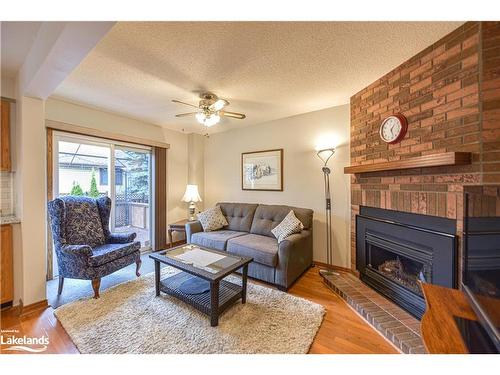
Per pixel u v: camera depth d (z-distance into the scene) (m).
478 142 1.48
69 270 2.25
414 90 1.93
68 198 2.63
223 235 3.27
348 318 1.99
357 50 1.82
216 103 2.67
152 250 4.02
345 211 3.05
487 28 1.45
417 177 1.91
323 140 3.23
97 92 2.60
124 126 3.54
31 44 1.75
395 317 1.87
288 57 1.89
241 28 1.53
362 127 2.56
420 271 2.01
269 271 2.59
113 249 2.48
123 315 1.96
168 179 4.27
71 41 1.32
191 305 2.02
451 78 1.64
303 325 1.85
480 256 1.00
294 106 3.11
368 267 2.45
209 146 4.66
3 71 2.09
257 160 3.94
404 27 1.55
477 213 1.04
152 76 2.21
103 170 3.40
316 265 3.27
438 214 1.73
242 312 2.03
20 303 2.05
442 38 1.68
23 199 2.04
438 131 1.73
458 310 1.10
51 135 2.76
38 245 2.11
